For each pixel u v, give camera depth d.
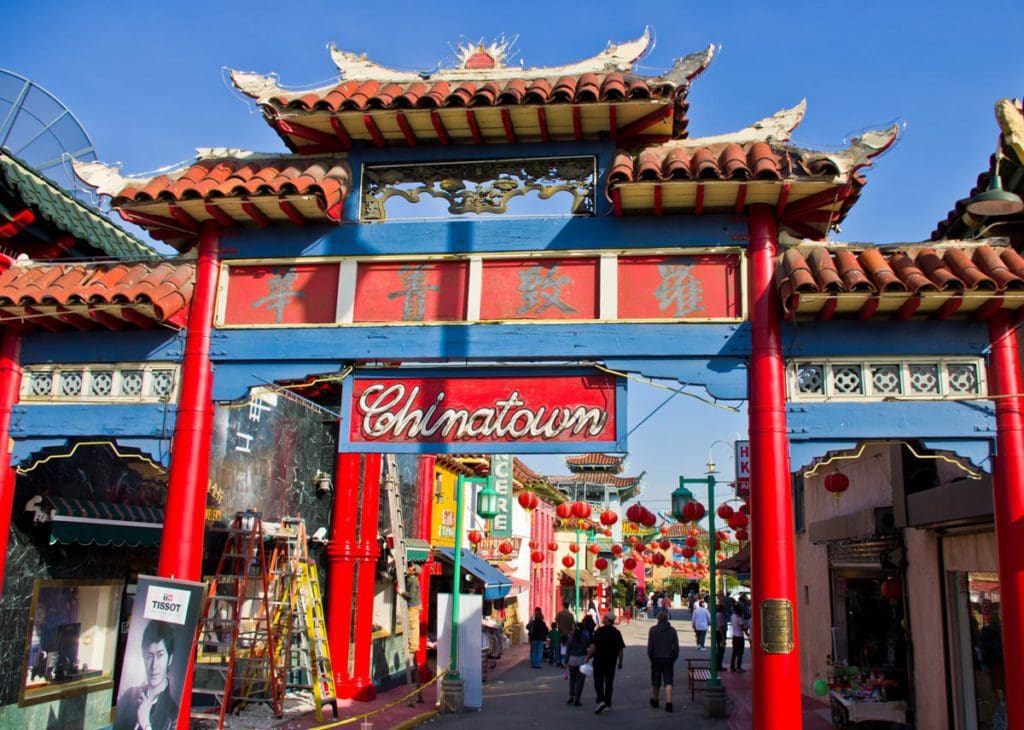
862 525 12.88
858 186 8.20
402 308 8.42
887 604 14.30
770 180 7.63
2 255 8.84
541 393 8.19
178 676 7.54
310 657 13.72
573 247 8.28
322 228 8.65
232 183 8.09
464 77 8.77
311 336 8.41
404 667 20.38
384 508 19.58
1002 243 7.83
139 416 8.53
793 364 7.85
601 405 8.08
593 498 51.47
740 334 7.90
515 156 8.66
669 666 17.05
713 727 15.00
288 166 8.72
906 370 7.76
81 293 8.09
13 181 9.16
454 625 16.86
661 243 8.18
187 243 9.23
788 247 8.19
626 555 51.91
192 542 8.16
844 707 12.18
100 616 11.62
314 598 14.36
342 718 14.23
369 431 8.32
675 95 8.04
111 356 8.68
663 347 7.95
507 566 31.86
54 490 10.52
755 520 7.53
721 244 8.11
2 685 9.74
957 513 9.44
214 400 8.46
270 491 15.19
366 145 8.85
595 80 8.18
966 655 10.42
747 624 26.42
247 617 14.04
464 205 8.76
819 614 16.25
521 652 29.80
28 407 8.73
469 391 8.29
